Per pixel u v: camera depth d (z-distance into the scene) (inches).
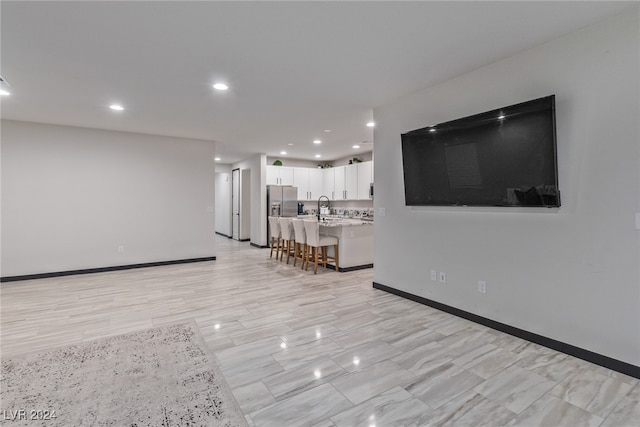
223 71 120.0
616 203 87.2
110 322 125.4
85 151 204.7
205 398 77.8
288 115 177.8
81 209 204.1
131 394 79.1
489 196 115.5
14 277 185.9
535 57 103.2
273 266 234.1
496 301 116.6
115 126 201.9
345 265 218.5
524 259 107.8
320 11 83.1
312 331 117.4
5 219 183.5
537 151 100.5
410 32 94.0
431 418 70.9
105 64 113.3
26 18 85.0
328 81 130.3
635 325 84.8
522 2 79.8
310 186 348.2
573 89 94.5
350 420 70.4
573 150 94.9
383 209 164.7
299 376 87.5
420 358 97.3
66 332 115.7
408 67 118.0
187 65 114.8
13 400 76.4
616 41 86.3
